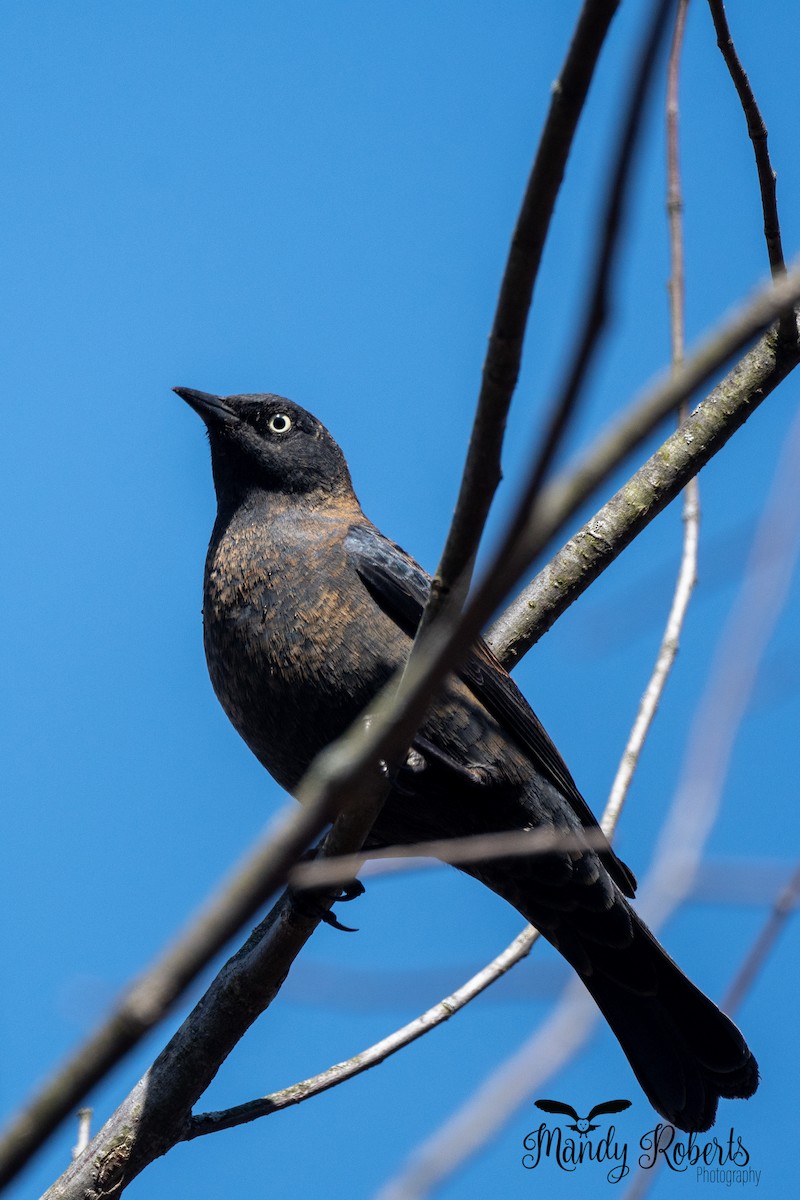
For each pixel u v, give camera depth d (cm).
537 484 354
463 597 638
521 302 558
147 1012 378
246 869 374
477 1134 520
